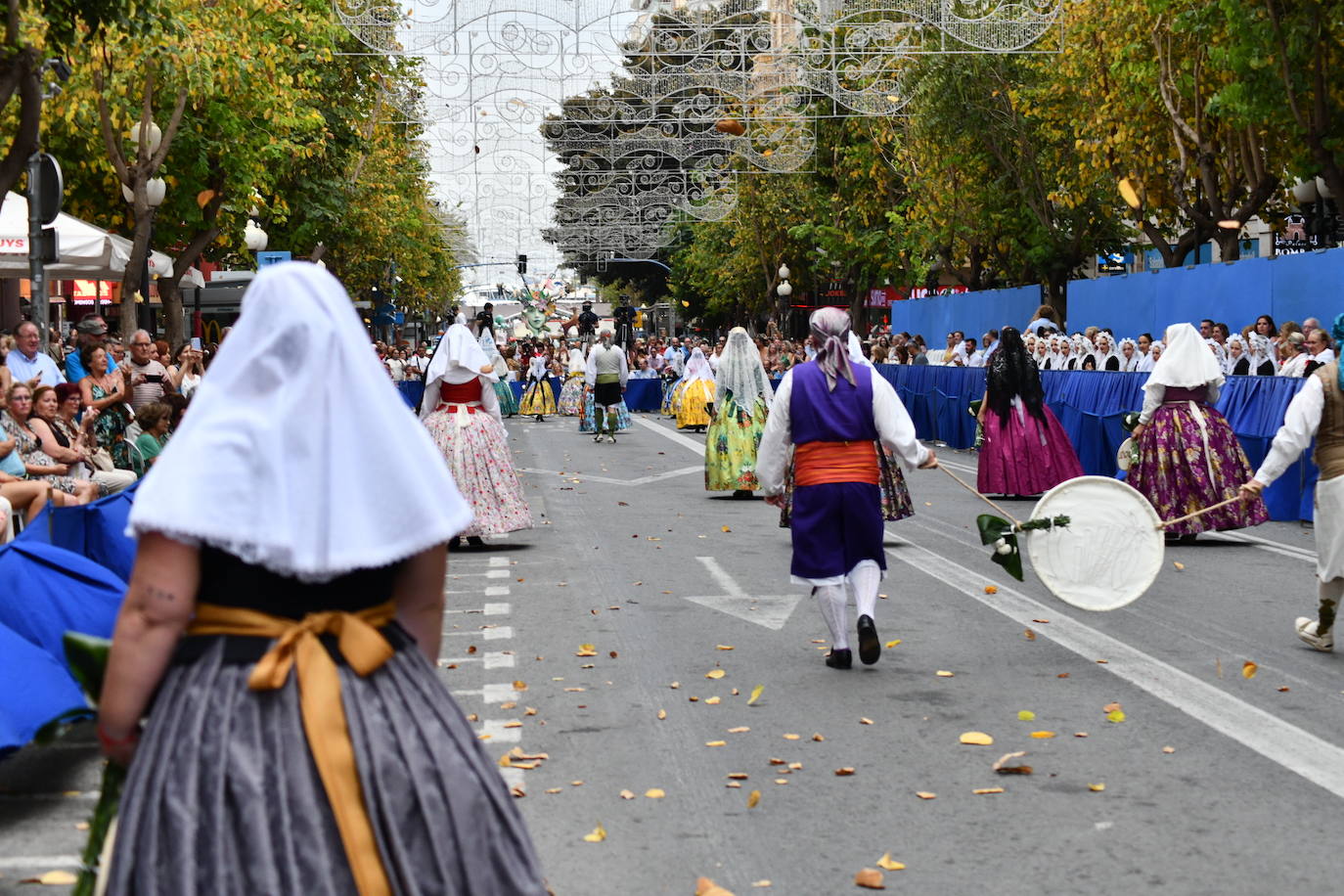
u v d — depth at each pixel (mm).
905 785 5719
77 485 10656
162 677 2691
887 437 7645
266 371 2697
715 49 24141
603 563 11820
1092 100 27047
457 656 8188
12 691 5496
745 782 5793
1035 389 16125
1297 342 17281
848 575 7832
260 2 20328
